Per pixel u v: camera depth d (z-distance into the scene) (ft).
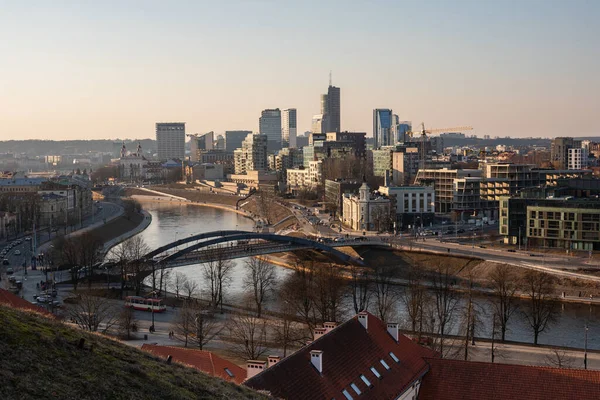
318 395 362.94
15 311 294.66
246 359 619.26
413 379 411.54
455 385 408.46
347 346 411.95
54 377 245.04
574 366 629.92
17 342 257.34
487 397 393.91
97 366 266.98
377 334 442.91
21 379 232.73
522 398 385.09
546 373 391.86
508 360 649.20
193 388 287.28
